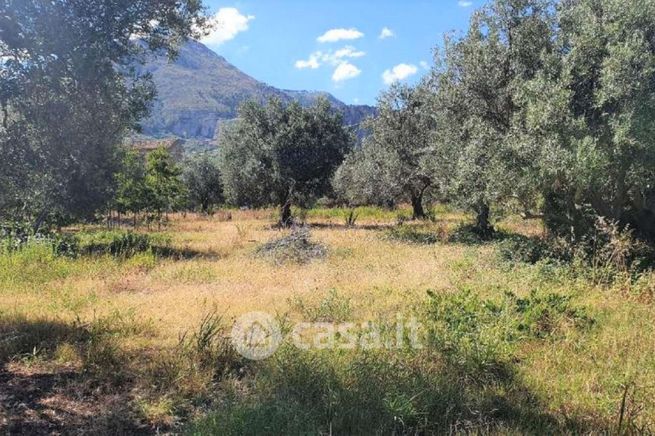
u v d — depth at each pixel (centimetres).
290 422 370
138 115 701
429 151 1642
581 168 880
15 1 488
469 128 1220
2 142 525
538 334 582
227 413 388
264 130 2275
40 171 555
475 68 1222
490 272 948
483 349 496
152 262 1178
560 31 1090
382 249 1381
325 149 2284
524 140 975
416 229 1942
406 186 2272
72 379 480
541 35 1134
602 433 376
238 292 864
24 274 991
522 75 1116
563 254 1016
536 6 1152
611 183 990
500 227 1905
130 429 391
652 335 566
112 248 1393
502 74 1198
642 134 854
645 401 414
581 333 588
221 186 3709
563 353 526
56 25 507
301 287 886
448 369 473
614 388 440
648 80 884
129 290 919
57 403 429
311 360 477
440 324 601
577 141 894
